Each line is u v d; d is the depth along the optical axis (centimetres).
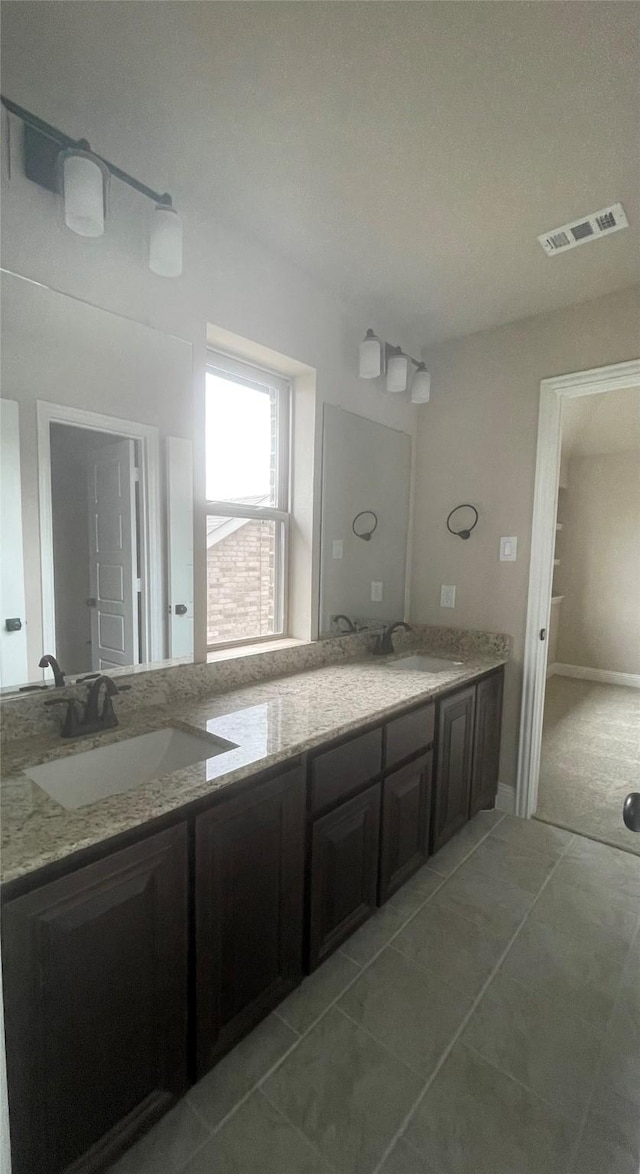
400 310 232
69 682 145
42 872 88
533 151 139
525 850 220
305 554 226
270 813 130
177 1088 114
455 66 115
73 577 145
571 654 534
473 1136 111
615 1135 111
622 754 328
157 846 103
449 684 200
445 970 155
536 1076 124
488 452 255
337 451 232
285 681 199
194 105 126
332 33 109
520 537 247
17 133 125
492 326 249
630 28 105
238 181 153
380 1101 118
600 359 220
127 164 145
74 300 139
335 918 156
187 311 165
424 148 138
